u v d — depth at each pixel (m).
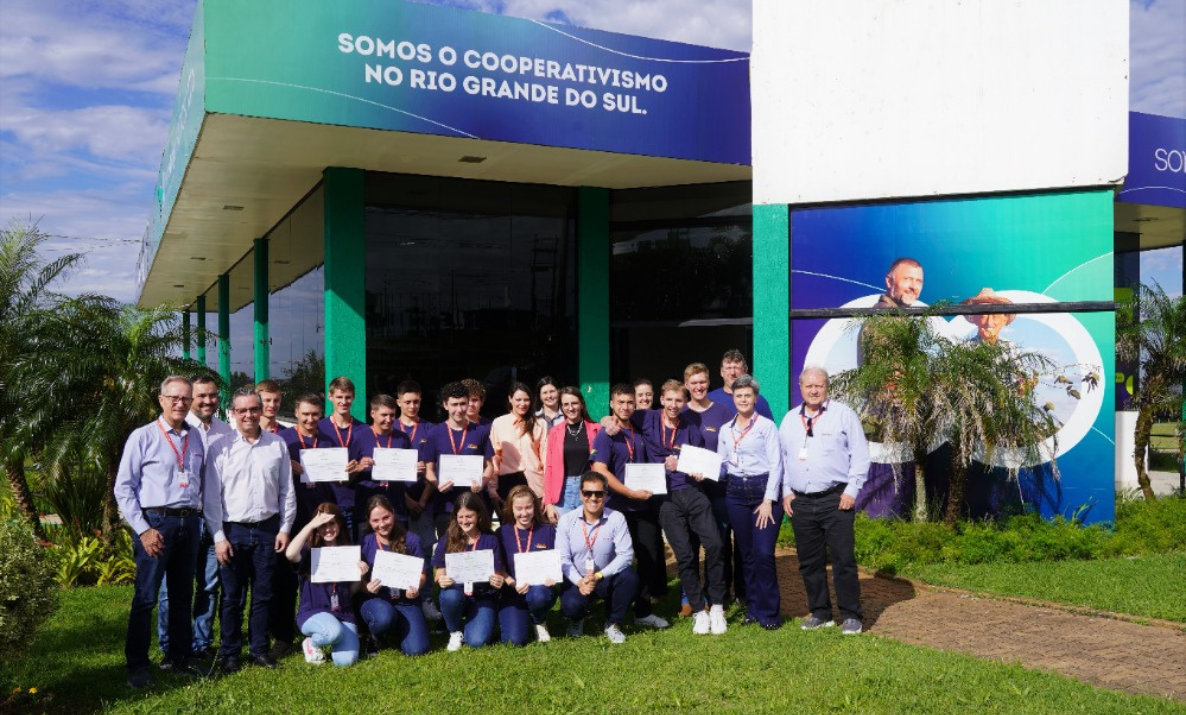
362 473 6.83
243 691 5.44
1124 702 5.10
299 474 6.52
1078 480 10.39
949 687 5.36
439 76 9.95
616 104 10.96
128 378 9.32
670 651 6.21
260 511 5.92
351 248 11.86
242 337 21.50
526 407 7.73
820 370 6.75
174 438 5.69
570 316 13.65
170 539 5.63
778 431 6.88
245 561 5.96
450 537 6.43
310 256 13.29
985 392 9.45
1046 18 10.50
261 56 9.11
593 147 10.84
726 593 7.69
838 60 11.27
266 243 17.88
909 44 11.00
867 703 5.12
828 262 11.40
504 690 5.42
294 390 14.55
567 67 10.66
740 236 13.44
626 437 6.96
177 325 10.12
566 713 5.05
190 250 19.78
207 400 5.87
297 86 9.27
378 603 6.20
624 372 14.03
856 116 11.21
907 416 9.47
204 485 5.87
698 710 5.08
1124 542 9.55
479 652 6.24
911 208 11.09
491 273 13.02
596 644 6.39
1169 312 11.98
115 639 6.64
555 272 13.54
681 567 6.76
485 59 10.20
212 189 13.09
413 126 9.83
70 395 9.33
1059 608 7.31
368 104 9.60
